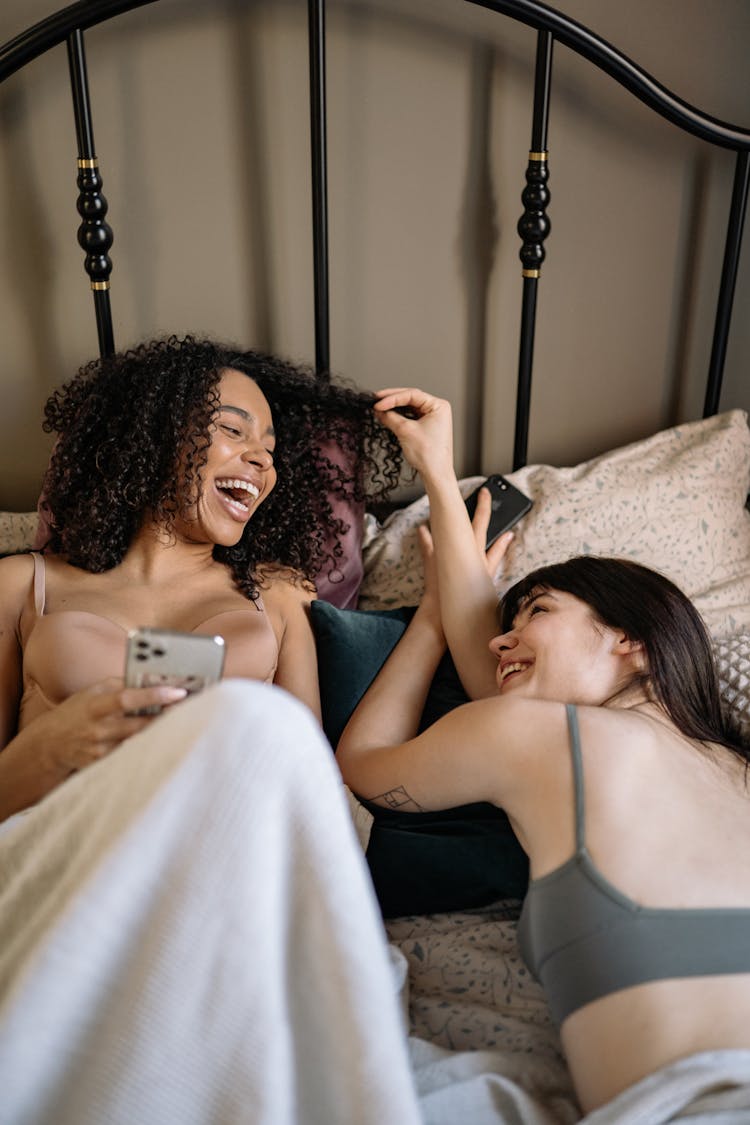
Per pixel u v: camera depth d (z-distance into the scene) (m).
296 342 1.62
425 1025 0.99
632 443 1.70
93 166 1.38
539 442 1.76
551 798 0.98
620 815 0.94
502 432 1.74
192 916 0.71
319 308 1.54
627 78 1.46
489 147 1.56
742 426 1.62
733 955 0.86
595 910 0.89
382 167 1.54
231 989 0.71
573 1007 0.88
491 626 1.30
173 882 0.71
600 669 1.12
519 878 1.10
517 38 1.50
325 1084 0.76
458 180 1.57
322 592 1.45
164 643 0.83
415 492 1.71
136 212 1.50
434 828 1.14
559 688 1.11
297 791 0.72
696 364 1.76
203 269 1.55
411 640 1.32
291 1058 0.75
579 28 1.42
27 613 1.21
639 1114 0.75
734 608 1.44
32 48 1.32
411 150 1.54
